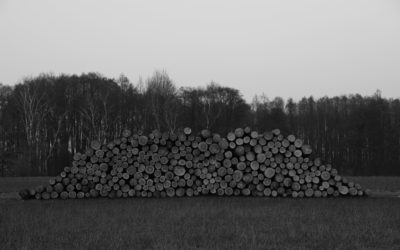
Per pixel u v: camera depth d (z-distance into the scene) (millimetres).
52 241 9070
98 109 47250
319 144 55344
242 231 9953
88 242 8859
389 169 46188
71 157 48906
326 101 61625
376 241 8961
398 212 12695
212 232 9820
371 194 18203
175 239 9141
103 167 17359
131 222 11211
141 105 51031
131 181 17359
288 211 12930
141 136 17500
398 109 53812
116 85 51625
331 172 17234
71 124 49688
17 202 15805
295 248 8398
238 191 17297
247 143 17406
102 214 12547
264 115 55938
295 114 61219
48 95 47438
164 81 50469
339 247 8477
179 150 17562
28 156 40375
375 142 50844
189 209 13406
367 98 59938
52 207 14195
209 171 17438
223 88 51562
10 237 9367
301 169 17188
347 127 53062
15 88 48844
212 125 49531
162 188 17328
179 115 48625
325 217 11812
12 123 48438
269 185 17219
